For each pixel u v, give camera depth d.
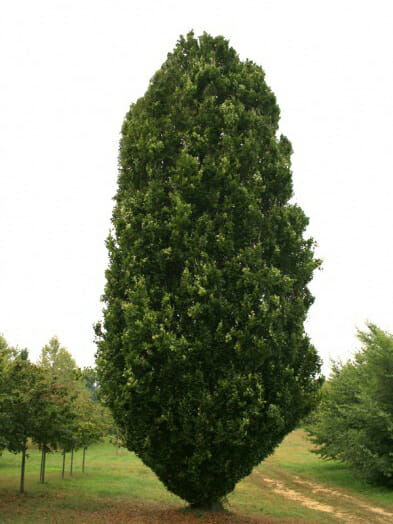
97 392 15.24
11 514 15.06
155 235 15.16
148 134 16.47
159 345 13.57
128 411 14.12
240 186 15.62
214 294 14.43
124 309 14.62
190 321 14.41
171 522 14.09
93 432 28.14
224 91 17.06
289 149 17.86
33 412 19.08
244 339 14.09
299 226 16.33
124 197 16.70
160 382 13.98
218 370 14.30
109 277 15.67
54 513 15.40
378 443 25.30
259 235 15.49
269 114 17.88
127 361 13.91
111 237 16.11
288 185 16.80
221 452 14.09
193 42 18.36
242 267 14.93
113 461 36.91
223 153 15.87
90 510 16.11
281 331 14.73
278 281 14.84
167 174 16.08
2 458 35.84
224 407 13.84
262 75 18.02
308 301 16.16
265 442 14.33
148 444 14.15
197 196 15.42
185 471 14.38
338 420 28.58
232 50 18.31
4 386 18.50
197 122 16.41
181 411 13.68
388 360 25.62
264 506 19.62
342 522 17.45
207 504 15.59
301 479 30.23
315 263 16.14
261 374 14.34
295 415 15.04
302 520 16.91
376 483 26.23
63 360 54.41
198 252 14.84
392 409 25.42
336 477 30.16
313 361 15.40
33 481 23.06
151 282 14.98
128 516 15.05
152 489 22.20
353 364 33.28
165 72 17.59
